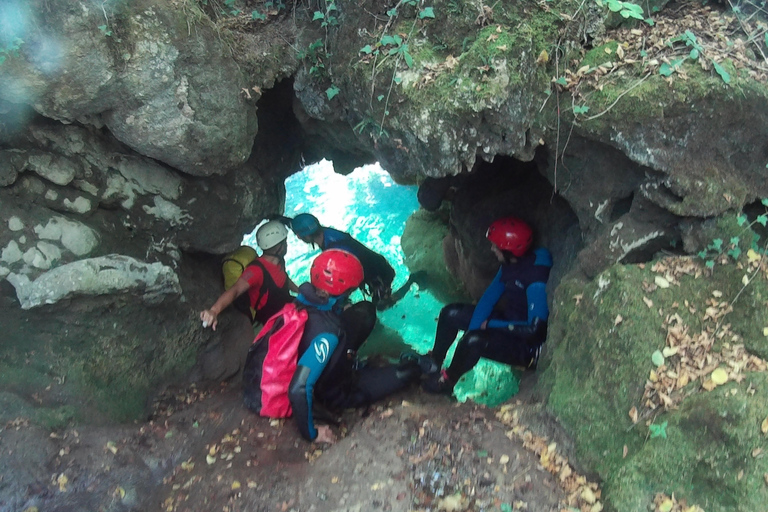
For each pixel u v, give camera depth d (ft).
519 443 9.66
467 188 16.90
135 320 11.21
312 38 12.03
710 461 7.62
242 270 14.47
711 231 9.30
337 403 11.59
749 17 9.63
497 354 13.05
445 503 8.60
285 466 9.71
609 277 9.53
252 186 14.17
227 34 11.44
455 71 9.36
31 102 9.09
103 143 11.02
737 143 9.36
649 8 9.97
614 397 8.82
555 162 10.73
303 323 10.77
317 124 14.74
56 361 10.03
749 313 8.72
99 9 8.59
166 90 9.70
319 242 16.05
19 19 8.07
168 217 12.32
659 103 9.04
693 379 8.45
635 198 10.16
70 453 8.99
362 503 8.71
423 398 12.80
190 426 10.76
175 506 8.91
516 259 13.79
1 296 9.90
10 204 10.08
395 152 11.22
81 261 10.04
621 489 8.07
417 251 20.66
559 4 9.46
